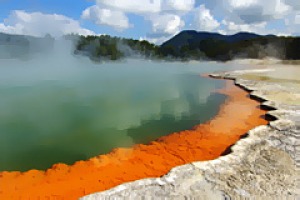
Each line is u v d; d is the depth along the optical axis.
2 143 6.93
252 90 13.14
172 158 5.98
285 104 9.73
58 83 16.83
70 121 8.88
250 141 6.05
